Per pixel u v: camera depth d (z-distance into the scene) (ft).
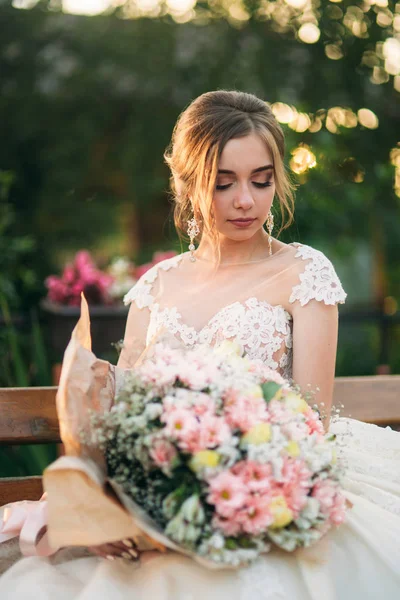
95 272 16.34
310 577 5.57
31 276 19.16
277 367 7.36
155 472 5.55
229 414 5.55
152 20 22.81
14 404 8.26
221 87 20.93
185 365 5.81
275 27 19.65
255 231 7.55
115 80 23.45
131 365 7.00
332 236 18.92
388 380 9.16
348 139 18.08
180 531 5.20
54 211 25.64
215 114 7.37
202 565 5.58
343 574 5.84
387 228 19.48
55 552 6.30
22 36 23.81
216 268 7.89
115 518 5.42
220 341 7.32
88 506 5.38
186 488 5.35
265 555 5.72
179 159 7.80
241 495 5.19
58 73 23.71
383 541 6.12
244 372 6.08
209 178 7.32
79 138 24.52
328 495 5.69
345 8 17.58
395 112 18.61
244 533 5.43
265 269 7.69
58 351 15.30
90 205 26.58
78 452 5.60
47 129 24.53
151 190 24.45
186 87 22.66
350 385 9.03
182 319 7.69
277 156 7.40
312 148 17.25
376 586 5.81
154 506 5.49
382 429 8.11
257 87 19.75
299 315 7.36
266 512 5.29
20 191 25.08
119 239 27.53
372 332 21.67
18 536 6.70
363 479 7.15
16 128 24.30
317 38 18.57
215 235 7.89
